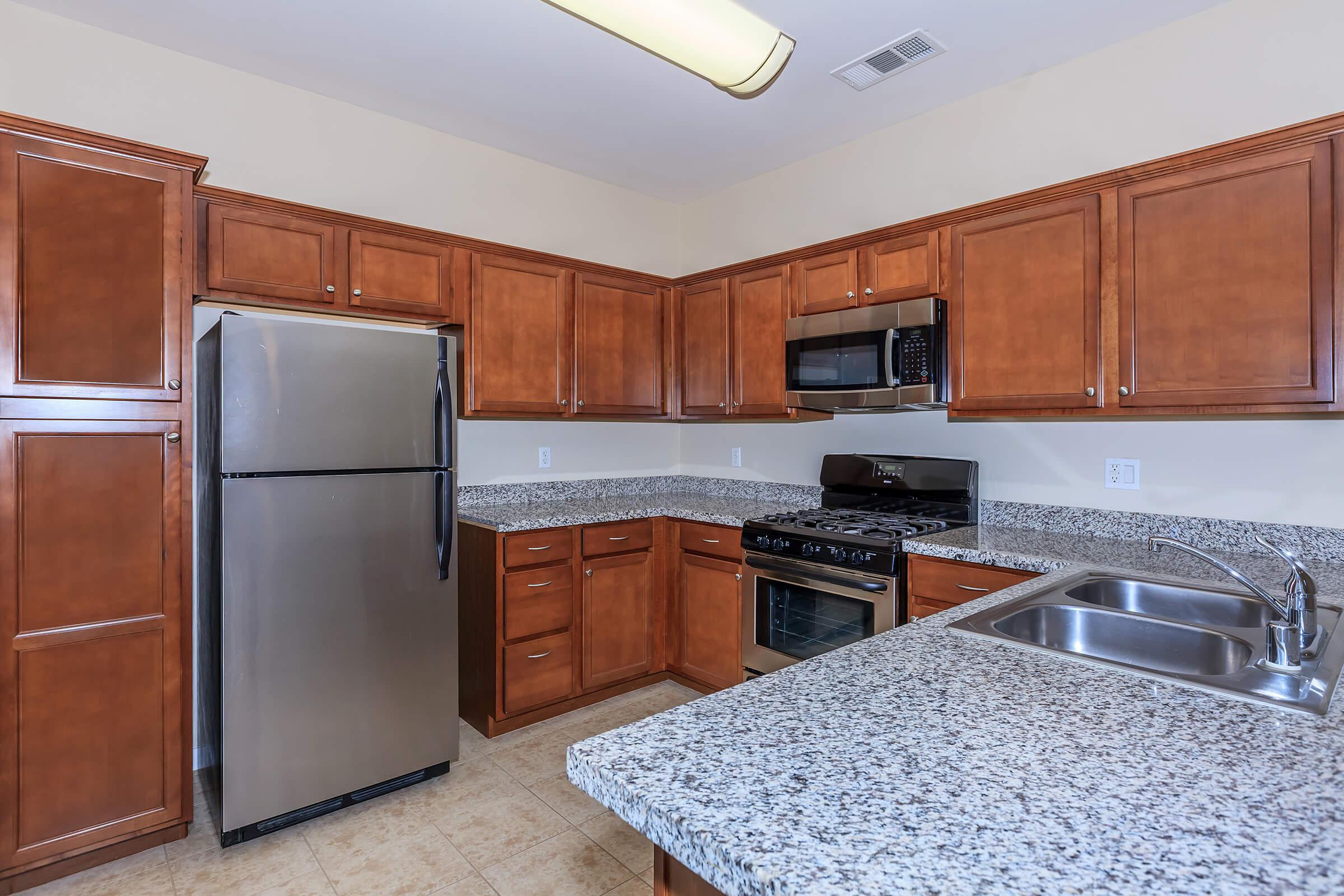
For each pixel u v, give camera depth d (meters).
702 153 3.34
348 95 2.76
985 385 2.36
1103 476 2.41
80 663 1.86
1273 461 2.07
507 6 2.18
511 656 2.76
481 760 2.56
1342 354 1.68
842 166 3.24
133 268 1.91
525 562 2.79
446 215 3.12
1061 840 0.61
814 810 0.66
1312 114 1.99
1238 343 1.83
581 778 0.77
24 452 1.78
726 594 2.99
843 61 2.49
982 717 0.88
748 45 1.99
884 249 2.66
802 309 2.96
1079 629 1.44
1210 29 2.17
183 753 2.02
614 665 3.10
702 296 3.42
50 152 1.80
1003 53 2.44
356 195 2.85
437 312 2.73
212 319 2.51
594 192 3.69
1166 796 0.68
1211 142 2.17
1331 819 0.64
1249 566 1.88
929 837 0.61
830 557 2.48
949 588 2.18
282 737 2.09
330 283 2.47
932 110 2.89
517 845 2.04
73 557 1.84
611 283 3.30
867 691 0.97
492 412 2.89
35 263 1.78
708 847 0.61
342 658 2.19
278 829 2.11
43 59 2.21
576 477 3.61
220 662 2.01
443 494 2.39
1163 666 1.33
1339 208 1.68
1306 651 1.14
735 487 3.72
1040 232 2.23
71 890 1.81
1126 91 2.35
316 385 2.13
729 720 0.87
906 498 2.91
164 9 2.19
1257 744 0.80
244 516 2.01
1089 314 2.11
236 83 2.57
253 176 2.60
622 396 3.34
